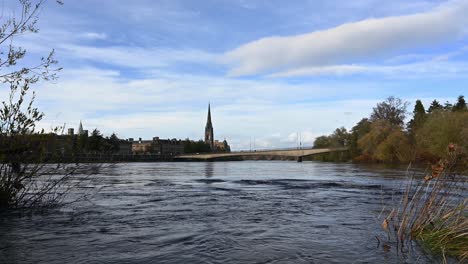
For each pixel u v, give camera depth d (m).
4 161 13.30
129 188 23.31
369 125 112.00
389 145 91.56
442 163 9.36
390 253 7.99
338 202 16.31
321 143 161.62
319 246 8.52
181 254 7.79
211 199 17.31
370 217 12.36
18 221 11.44
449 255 7.93
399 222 11.19
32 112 13.06
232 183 28.44
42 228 10.40
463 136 66.75
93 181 28.84
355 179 33.47
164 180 32.34
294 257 7.64
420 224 9.27
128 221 11.52
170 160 183.75
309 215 12.79
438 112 88.06
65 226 10.70
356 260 7.50
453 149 9.34
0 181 13.27
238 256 7.67
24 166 13.51
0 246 8.38
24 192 15.33
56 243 8.67
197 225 10.89
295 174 45.47
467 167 9.29
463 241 8.64
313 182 29.36
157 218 12.07
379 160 96.69
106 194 19.39
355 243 8.81
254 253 7.89
